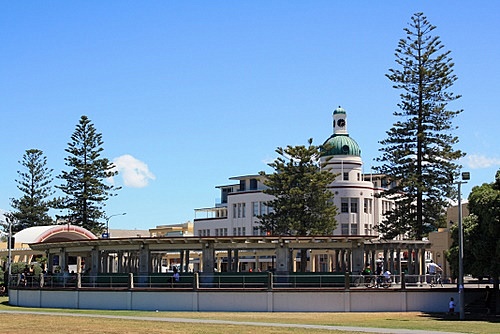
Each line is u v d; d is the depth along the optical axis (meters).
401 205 70.31
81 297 52.22
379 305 48.09
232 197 98.69
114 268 72.69
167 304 49.41
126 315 43.53
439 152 69.88
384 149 71.50
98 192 93.69
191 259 96.69
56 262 82.81
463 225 50.06
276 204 74.50
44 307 54.00
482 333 32.50
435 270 56.38
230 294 48.59
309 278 49.12
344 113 92.88
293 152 73.94
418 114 70.62
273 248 51.81
